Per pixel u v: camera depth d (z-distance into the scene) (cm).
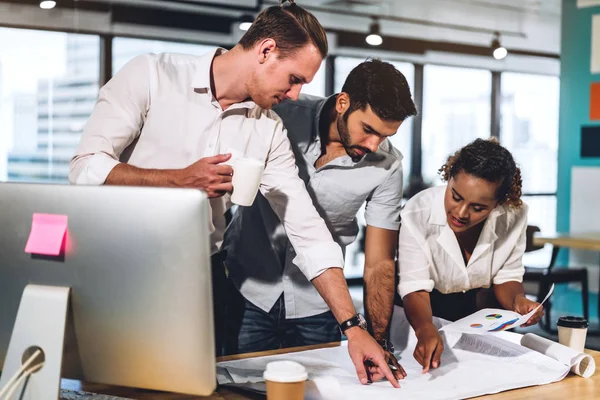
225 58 171
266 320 218
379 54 620
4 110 519
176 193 103
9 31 512
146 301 106
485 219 214
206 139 174
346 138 195
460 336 181
